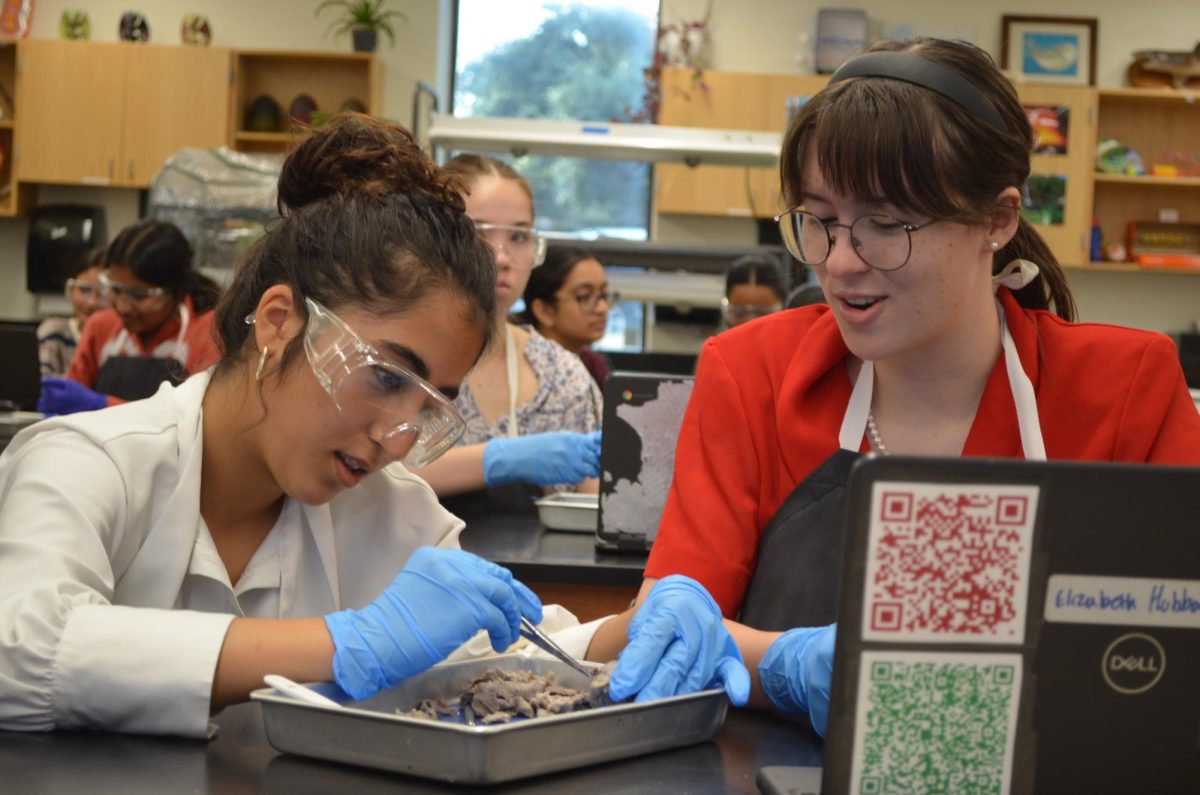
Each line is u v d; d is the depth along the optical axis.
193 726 1.00
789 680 1.09
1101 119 7.34
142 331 4.50
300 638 1.02
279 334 1.19
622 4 7.68
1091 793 0.77
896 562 0.74
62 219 7.14
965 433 1.40
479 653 1.24
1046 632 0.75
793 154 1.25
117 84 7.05
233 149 7.06
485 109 7.69
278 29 7.30
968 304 1.34
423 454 1.20
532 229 3.09
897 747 0.75
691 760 0.99
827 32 7.23
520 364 3.15
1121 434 1.37
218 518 1.31
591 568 2.20
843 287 1.23
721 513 1.42
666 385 2.31
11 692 1.00
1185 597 0.76
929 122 1.17
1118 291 7.44
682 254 4.88
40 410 4.23
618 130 4.89
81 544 1.14
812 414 1.42
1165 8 7.31
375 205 1.17
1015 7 7.30
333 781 0.89
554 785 0.90
